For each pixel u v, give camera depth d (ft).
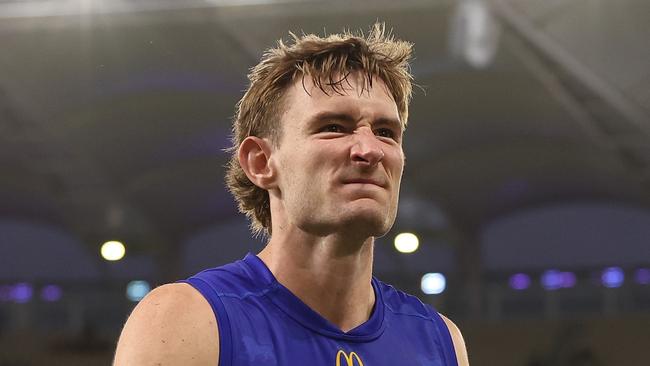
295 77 14.58
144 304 13.89
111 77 132.98
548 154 162.61
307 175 13.85
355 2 111.75
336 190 13.64
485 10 110.73
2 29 120.16
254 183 15.19
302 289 14.64
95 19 118.32
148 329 13.46
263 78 15.01
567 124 146.72
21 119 146.30
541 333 163.02
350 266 14.49
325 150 13.75
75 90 136.56
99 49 125.49
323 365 14.20
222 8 115.34
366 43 15.02
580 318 162.40
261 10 114.83
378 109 14.29
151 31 121.39
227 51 124.98
